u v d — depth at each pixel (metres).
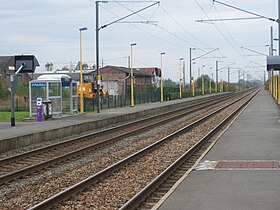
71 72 86.75
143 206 10.58
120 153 20.02
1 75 85.06
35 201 11.41
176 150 20.36
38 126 27.88
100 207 10.52
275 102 62.88
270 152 17.72
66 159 18.23
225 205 9.66
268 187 11.36
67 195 11.41
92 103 50.41
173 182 13.33
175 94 85.19
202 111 50.69
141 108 50.53
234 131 26.12
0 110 50.34
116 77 88.31
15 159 18.03
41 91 35.16
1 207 10.77
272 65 33.00
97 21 41.31
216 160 16.08
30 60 28.08
